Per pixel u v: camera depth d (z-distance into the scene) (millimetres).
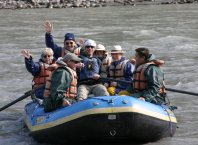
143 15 59562
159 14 60344
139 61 13164
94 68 13805
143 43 34656
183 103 17594
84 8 75938
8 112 16828
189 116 15828
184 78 21969
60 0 81688
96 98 12055
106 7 76750
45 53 15008
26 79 22672
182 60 26922
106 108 11719
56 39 37875
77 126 11883
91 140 12281
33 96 14930
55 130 12203
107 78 13875
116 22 51469
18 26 48844
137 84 13078
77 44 16156
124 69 14484
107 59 14742
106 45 34469
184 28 43562
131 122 11812
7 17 60625
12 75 23672
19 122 15500
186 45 32844
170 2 81062
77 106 12023
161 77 13000
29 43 35656
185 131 14078
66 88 12781
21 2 80688
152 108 12375
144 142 12797
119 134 12023
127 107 11758
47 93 13078
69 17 59312
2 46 34188
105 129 11844
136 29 43812
